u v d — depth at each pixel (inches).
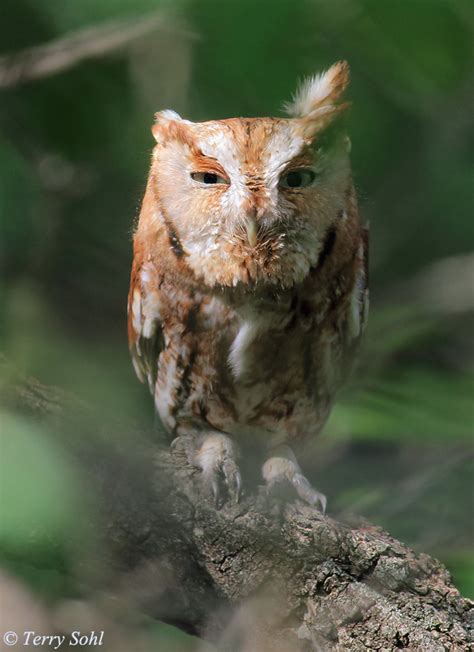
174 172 121.0
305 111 121.6
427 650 117.0
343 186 121.1
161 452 118.2
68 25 126.0
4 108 128.3
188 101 125.0
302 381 121.6
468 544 123.9
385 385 126.0
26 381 118.0
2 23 126.6
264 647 118.0
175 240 121.0
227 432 122.3
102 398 126.1
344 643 117.4
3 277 128.6
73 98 128.3
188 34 121.8
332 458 128.2
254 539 117.8
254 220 120.0
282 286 120.7
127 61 127.7
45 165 129.0
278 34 121.1
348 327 122.0
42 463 108.4
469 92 129.4
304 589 117.6
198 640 123.0
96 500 117.6
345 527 118.1
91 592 123.4
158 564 117.9
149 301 121.6
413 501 125.6
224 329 121.1
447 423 124.6
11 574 123.3
